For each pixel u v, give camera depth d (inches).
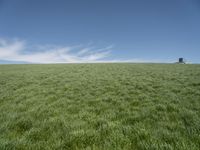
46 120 227.9
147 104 298.5
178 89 414.3
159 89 429.1
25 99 370.6
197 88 419.5
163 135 167.0
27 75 861.2
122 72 911.7
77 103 330.0
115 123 209.5
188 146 142.6
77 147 154.5
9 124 210.1
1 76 842.8
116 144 156.1
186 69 1010.7
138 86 476.7
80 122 217.0
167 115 233.6
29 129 200.7
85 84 546.3
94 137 170.1
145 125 199.5
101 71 996.6
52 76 788.0
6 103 337.7
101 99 350.0
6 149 147.6
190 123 194.9
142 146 148.5
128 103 313.3
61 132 185.0
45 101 348.5
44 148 152.4
